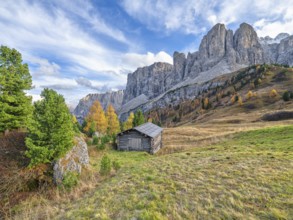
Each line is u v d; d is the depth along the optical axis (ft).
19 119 70.85
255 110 276.41
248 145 72.64
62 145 52.03
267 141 73.10
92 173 59.47
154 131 120.37
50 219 33.45
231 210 27.84
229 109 324.80
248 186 34.86
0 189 45.65
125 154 99.71
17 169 50.90
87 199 39.06
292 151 54.60
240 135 99.35
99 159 83.71
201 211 28.25
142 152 104.22
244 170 43.01
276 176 37.32
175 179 43.19
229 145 81.00
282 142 66.95
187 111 519.60
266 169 41.88
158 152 107.86
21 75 73.92
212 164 51.57
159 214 28.12
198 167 50.55
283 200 28.81
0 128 66.13
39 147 48.52
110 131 182.39
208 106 421.18
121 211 30.53
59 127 53.26
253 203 29.30
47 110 53.21
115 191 40.57
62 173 50.75
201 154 68.74
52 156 52.24
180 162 59.98
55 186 48.88
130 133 111.55
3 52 68.90
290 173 37.99
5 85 68.08
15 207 40.96
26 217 35.96
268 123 155.12
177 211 28.96
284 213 25.62
